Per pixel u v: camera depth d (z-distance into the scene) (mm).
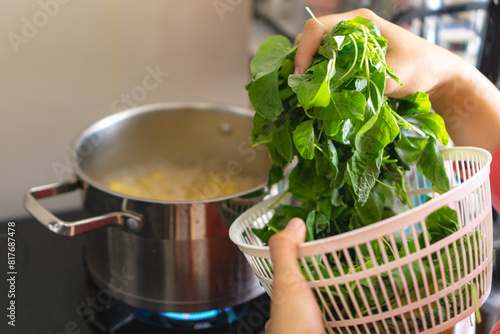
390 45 484
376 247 461
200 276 595
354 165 414
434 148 470
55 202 946
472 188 369
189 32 928
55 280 695
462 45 840
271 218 528
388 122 405
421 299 383
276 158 510
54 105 890
